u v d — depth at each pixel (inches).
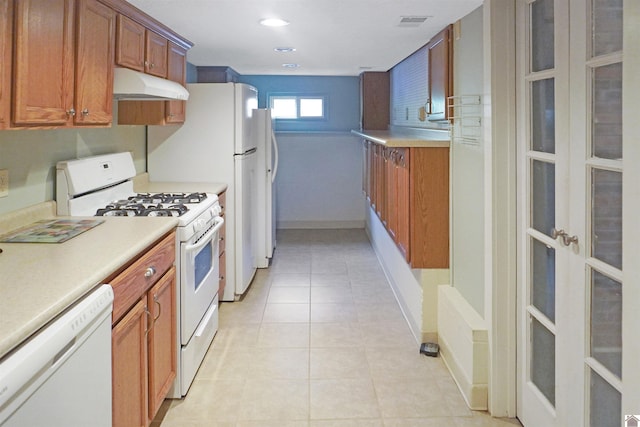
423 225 119.9
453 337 107.5
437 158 118.4
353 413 93.4
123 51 102.2
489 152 90.0
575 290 70.1
